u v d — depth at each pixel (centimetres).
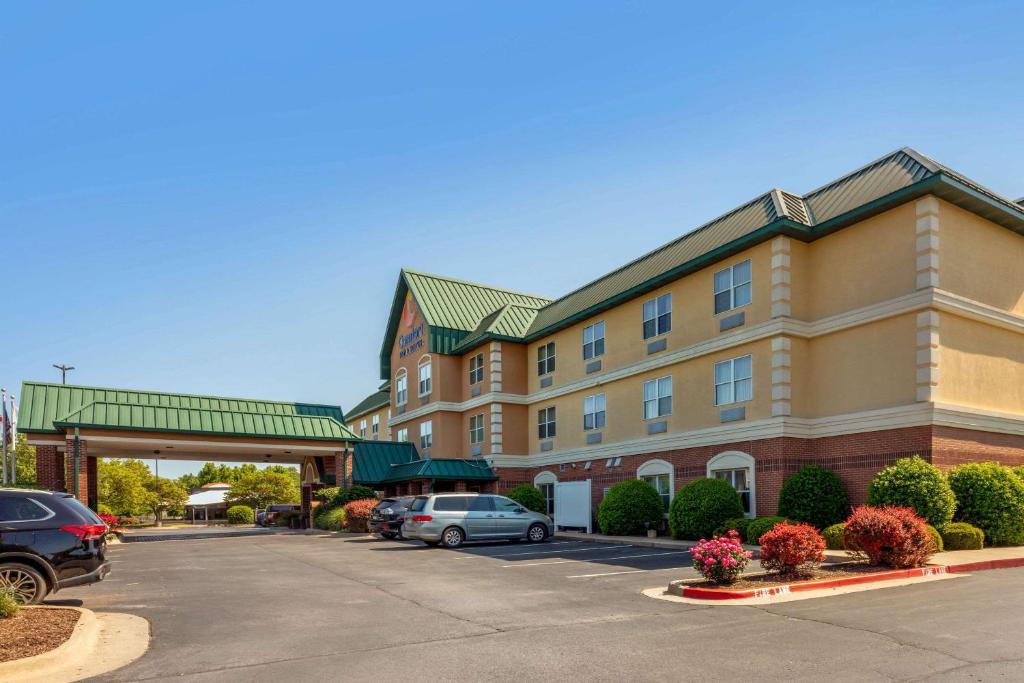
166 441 3105
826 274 2173
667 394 2609
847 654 795
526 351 3559
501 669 775
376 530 2734
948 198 1947
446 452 3691
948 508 1686
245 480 7056
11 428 2958
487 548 2195
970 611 996
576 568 1628
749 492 2200
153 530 4853
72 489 2930
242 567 1795
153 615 1133
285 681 748
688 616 1034
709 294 2438
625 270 2991
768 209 2255
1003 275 2088
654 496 2464
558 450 3244
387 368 4416
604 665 779
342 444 3572
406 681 739
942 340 1894
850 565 1407
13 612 1007
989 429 1947
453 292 4038
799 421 2123
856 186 2161
